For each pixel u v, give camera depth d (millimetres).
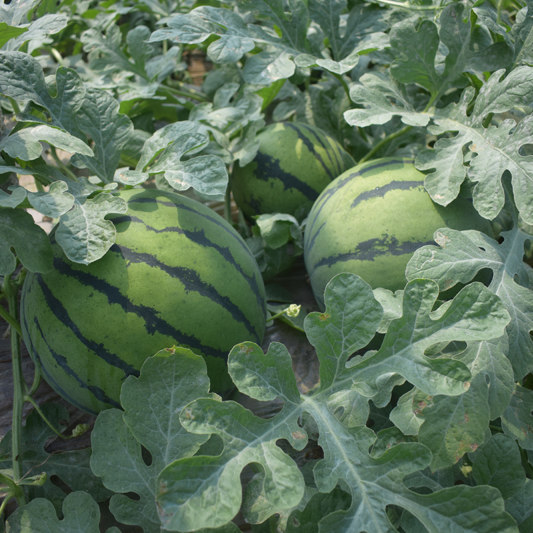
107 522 1244
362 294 1057
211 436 1162
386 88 1494
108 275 1133
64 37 2346
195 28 1502
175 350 1078
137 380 1067
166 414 1062
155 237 1179
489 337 991
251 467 1292
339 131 1998
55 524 1029
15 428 1260
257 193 1811
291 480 940
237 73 2172
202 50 2635
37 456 1312
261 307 1356
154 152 1313
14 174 1717
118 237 1162
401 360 1041
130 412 1048
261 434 1002
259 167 1787
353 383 1065
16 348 1348
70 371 1181
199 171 1247
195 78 2654
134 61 1921
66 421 1419
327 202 1474
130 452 1050
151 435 1046
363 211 1372
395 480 973
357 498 967
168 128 1355
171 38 1462
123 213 1140
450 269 1205
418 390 1076
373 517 950
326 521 938
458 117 1423
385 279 1344
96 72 1922
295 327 1605
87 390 1199
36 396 1484
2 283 1473
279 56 1561
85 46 1918
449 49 1458
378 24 1713
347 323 1059
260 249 1781
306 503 1075
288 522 1006
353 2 1833
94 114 1357
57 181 1138
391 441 1074
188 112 2055
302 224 1712
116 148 1370
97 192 1247
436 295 1040
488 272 1371
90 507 1041
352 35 1727
